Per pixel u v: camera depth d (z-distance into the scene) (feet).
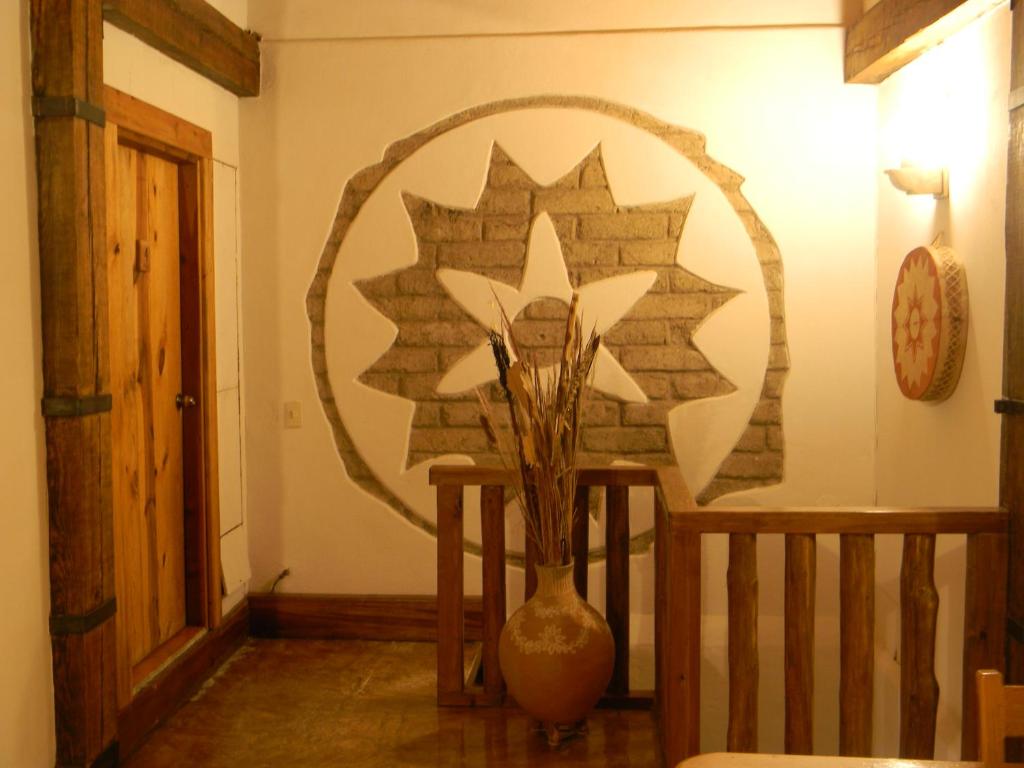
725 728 13.04
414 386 13.26
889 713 11.65
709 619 13.12
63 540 8.75
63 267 8.59
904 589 8.43
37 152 8.52
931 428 10.69
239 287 13.23
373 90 13.02
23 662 8.42
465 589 13.46
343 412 13.32
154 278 11.20
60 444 8.70
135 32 10.01
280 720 10.80
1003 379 8.48
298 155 13.12
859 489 12.94
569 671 9.64
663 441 13.10
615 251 12.96
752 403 12.96
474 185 12.99
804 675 8.40
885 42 10.99
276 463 13.43
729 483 13.08
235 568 13.06
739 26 12.64
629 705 11.02
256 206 13.20
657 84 12.79
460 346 13.17
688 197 12.85
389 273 13.19
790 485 13.00
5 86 8.14
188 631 11.95
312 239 13.19
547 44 12.85
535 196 13.00
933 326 9.87
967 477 9.62
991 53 9.12
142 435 10.89
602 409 13.12
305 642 13.28
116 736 9.46
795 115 12.69
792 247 12.81
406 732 10.48
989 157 9.14
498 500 10.77
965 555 9.41
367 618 13.32
